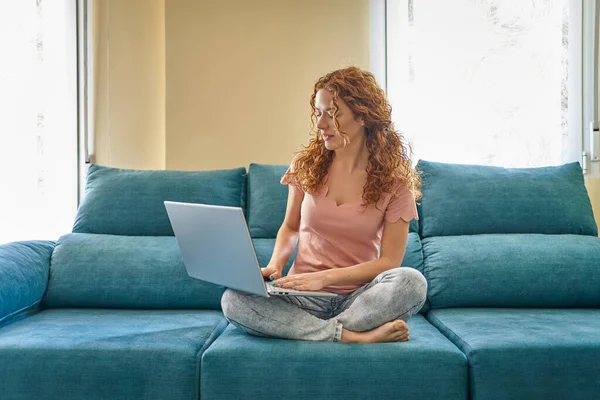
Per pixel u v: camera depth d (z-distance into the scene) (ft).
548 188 8.78
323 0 10.52
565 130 10.10
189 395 5.98
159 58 10.64
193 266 6.95
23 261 7.73
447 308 8.07
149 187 8.89
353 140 7.04
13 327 6.85
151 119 10.61
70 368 6.00
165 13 10.40
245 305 6.41
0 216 9.64
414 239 8.57
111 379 5.98
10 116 9.69
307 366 5.90
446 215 8.64
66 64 10.11
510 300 8.01
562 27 10.10
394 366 5.89
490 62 10.14
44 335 6.43
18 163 9.73
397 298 6.27
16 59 9.74
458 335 6.52
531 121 10.11
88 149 10.37
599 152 10.05
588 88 10.07
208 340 6.54
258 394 5.92
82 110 10.30
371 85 7.01
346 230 6.95
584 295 7.98
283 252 7.26
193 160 10.43
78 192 10.31
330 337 6.28
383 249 6.88
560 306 8.07
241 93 10.50
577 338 6.16
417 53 10.17
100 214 8.75
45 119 9.87
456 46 10.15
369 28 10.44
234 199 9.04
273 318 6.33
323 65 10.53
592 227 8.73
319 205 7.04
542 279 7.97
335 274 6.49
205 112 10.44
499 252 8.16
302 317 6.34
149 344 6.16
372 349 6.00
